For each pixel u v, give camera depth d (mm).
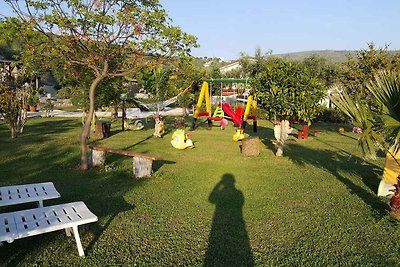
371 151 5242
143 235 5082
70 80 14227
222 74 41156
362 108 5543
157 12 8375
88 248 4637
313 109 10586
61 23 7699
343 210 6340
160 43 8617
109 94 15500
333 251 4684
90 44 8594
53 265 4184
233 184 8008
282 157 11664
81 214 4574
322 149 13727
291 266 4273
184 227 5398
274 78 10625
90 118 9203
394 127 5109
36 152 11312
